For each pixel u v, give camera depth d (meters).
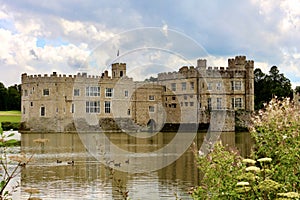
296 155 9.10
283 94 90.06
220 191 8.52
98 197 15.34
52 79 68.50
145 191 16.23
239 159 9.34
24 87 71.56
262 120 11.07
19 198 14.70
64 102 68.00
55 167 22.70
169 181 18.34
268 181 7.92
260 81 95.12
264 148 9.99
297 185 8.89
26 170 21.31
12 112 103.44
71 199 14.95
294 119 10.36
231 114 62.31
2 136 6.39
